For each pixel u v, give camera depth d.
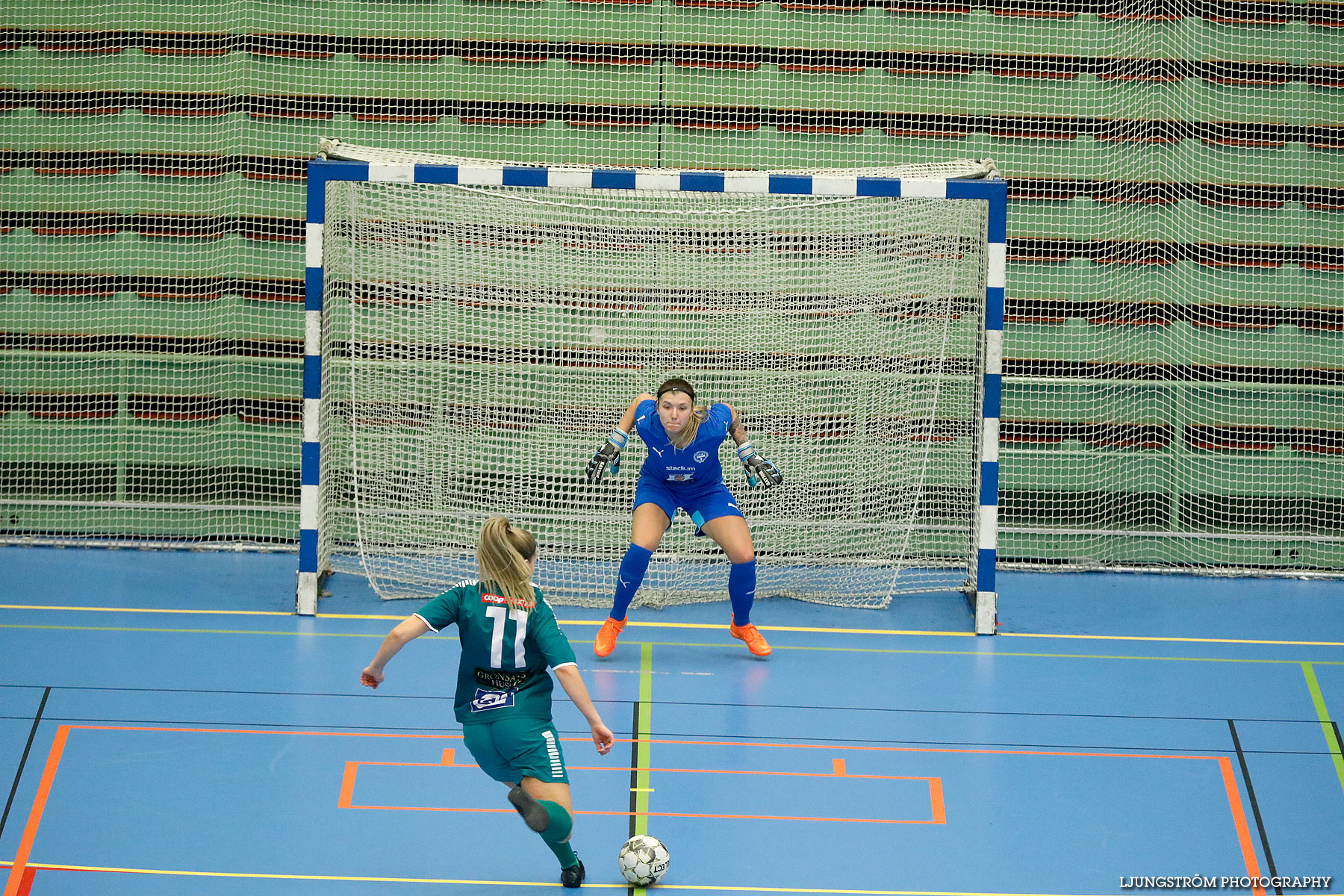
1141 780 19.80
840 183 24.67
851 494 30.58
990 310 25.47
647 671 23.89
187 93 31.97
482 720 15.76
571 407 30.78
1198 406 32.28
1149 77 31.75
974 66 32.03
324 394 27.42
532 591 15.92
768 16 31.98
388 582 28.92
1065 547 31.97
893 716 22.00
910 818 18.42
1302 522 32.25
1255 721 22.12
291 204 32.19
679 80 32.19
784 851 17.45
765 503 30.34
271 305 32.34
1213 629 27.09
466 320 30.83
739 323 30.66
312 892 16.20
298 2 31.80
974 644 25.86
